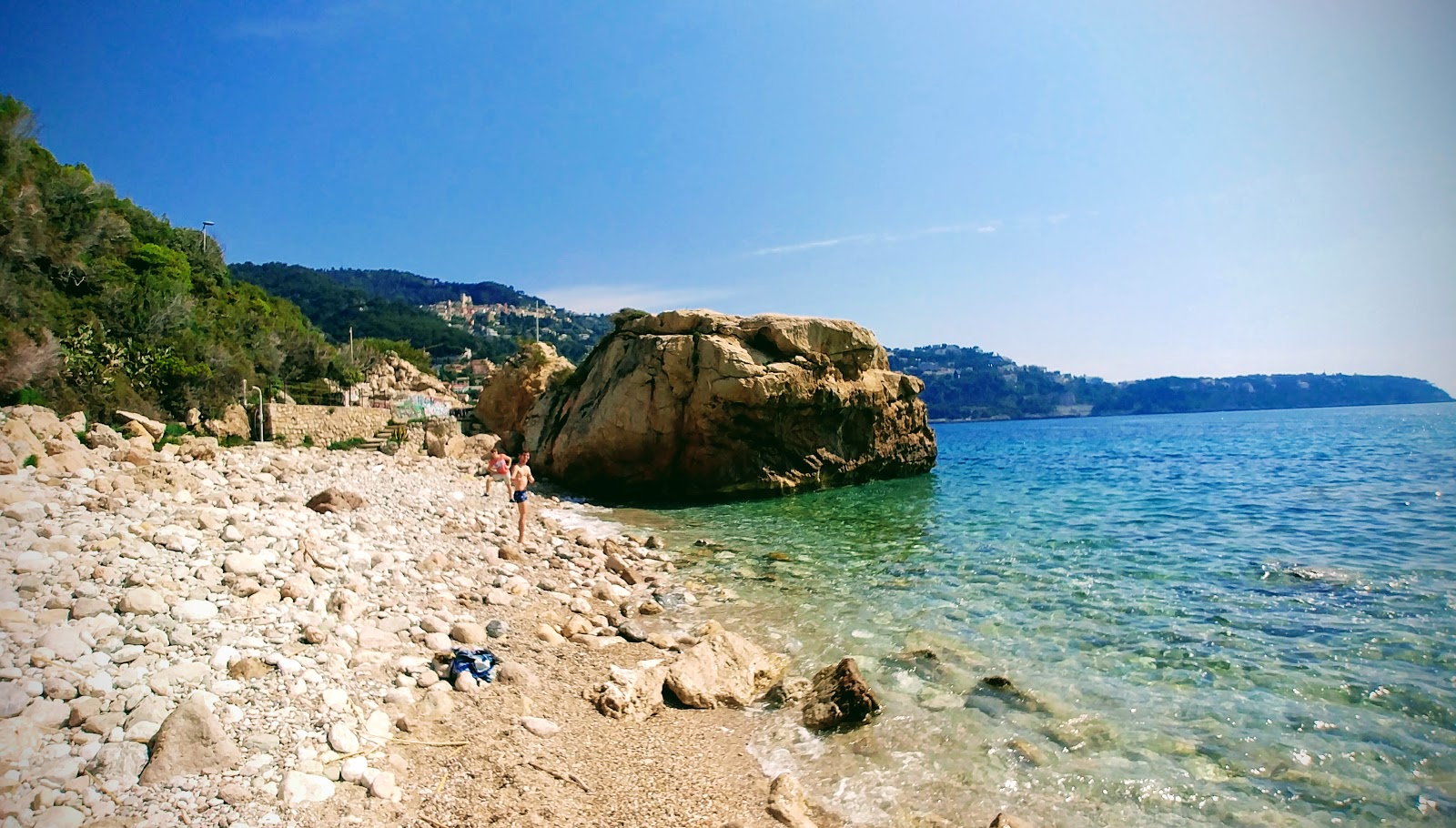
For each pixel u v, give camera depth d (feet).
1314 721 24.64
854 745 23.71
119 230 107.45
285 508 39.63
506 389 134.21
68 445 43.09
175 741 16.25
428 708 22.44
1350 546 53.16
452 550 43.45
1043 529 63.57
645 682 26.73
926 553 53.67
